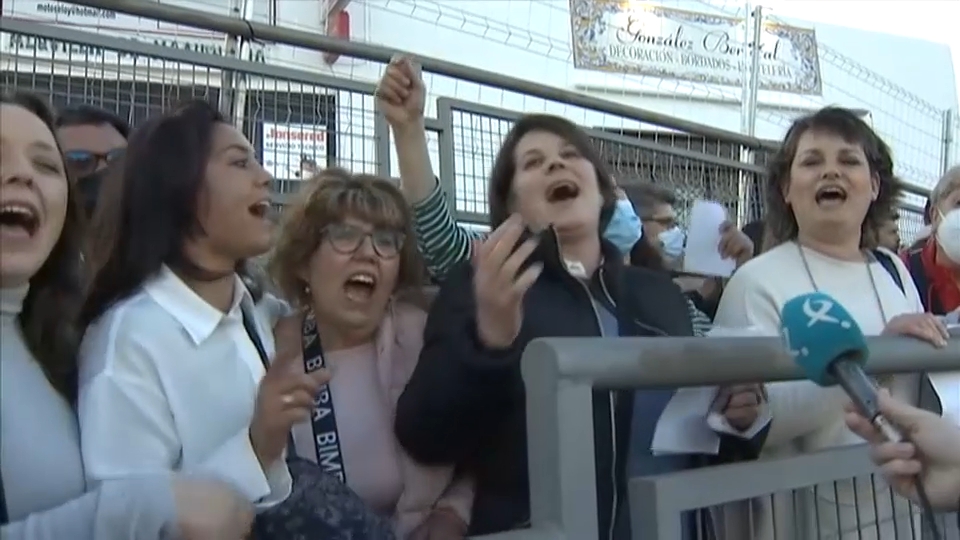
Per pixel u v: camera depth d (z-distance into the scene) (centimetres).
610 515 148
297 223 191
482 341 157
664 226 330
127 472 133
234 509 127
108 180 163
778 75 787
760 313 217
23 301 141
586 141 214
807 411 187
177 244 156
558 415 123
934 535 141
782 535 160
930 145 876
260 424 135
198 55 326
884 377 188
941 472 136
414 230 220
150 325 144
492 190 218
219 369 149
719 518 148
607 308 193
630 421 156
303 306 194
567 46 759
